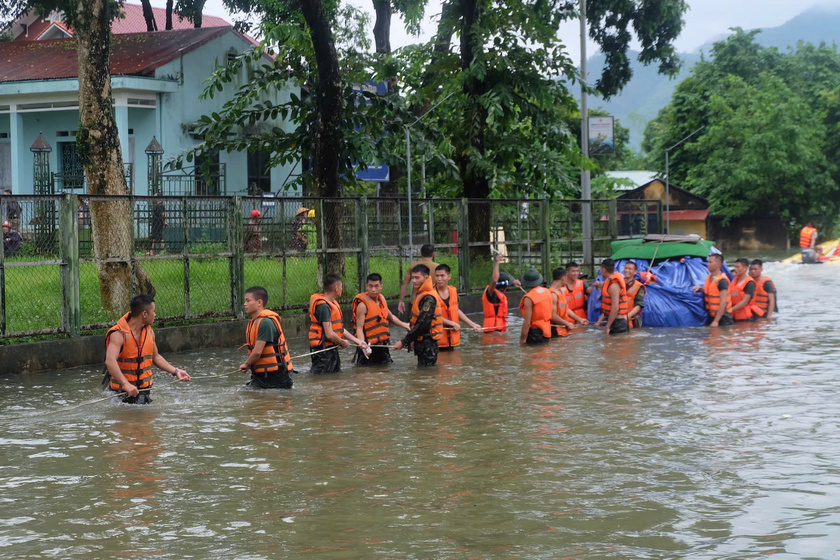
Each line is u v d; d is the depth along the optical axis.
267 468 7.02
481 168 22.47
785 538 5.32
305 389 10.61
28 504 6.14
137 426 8.62
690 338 14.74
